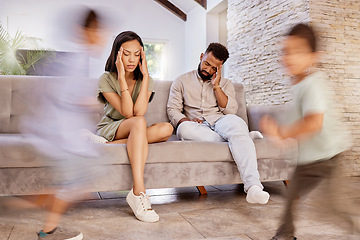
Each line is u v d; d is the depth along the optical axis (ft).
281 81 11.94
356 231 4.17
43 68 11.37
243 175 6.08
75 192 4.08
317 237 4.63
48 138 3.91
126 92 6.10
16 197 4.24
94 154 4.13
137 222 5.31
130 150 5.69
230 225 5.21
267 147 6.81
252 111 9.00
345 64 10.22
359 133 10.11
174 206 6.38
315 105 4.06
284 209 4.15
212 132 7.05
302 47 4.31
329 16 10.29
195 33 23.29
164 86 8.66
